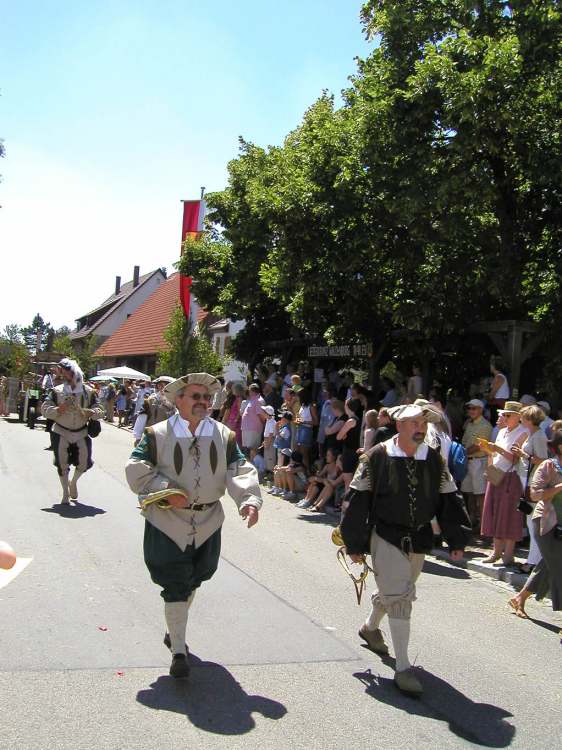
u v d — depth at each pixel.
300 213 12.75
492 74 10.17
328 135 12.64
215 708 4.20
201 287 22.11
